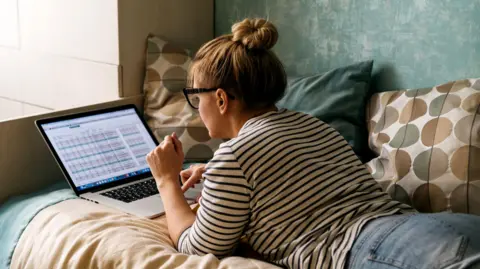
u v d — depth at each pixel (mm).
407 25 2074
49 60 2455
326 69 2293
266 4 2398
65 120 1906
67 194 1815
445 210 1744
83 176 1845
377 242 1240
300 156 1383
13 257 1660
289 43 2365
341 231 1316
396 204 1431
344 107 2094
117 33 2215
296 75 2367
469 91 1832
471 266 1108
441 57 2021
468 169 1729
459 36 1973
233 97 1447
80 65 2357
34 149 1979
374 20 2143
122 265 1402
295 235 1359
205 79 1461
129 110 2074
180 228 1506
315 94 2135
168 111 2250
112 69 2260
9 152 1910
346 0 2191
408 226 1253
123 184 1906
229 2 2514
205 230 1380
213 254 1409
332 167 1413
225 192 1348
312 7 2277
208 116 1495
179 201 1560
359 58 2205
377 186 1483
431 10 2014
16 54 2584
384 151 1928
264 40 1425
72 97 2418
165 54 2316
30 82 2557
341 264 1263
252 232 1411
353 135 2078
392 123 1982
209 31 2576
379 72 2164
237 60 1417
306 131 1458
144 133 2064
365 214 1353
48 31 2430
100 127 1970
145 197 1815
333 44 2256
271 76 1435
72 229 1560
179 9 2424
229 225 1360
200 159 2211
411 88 2104
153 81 2297
